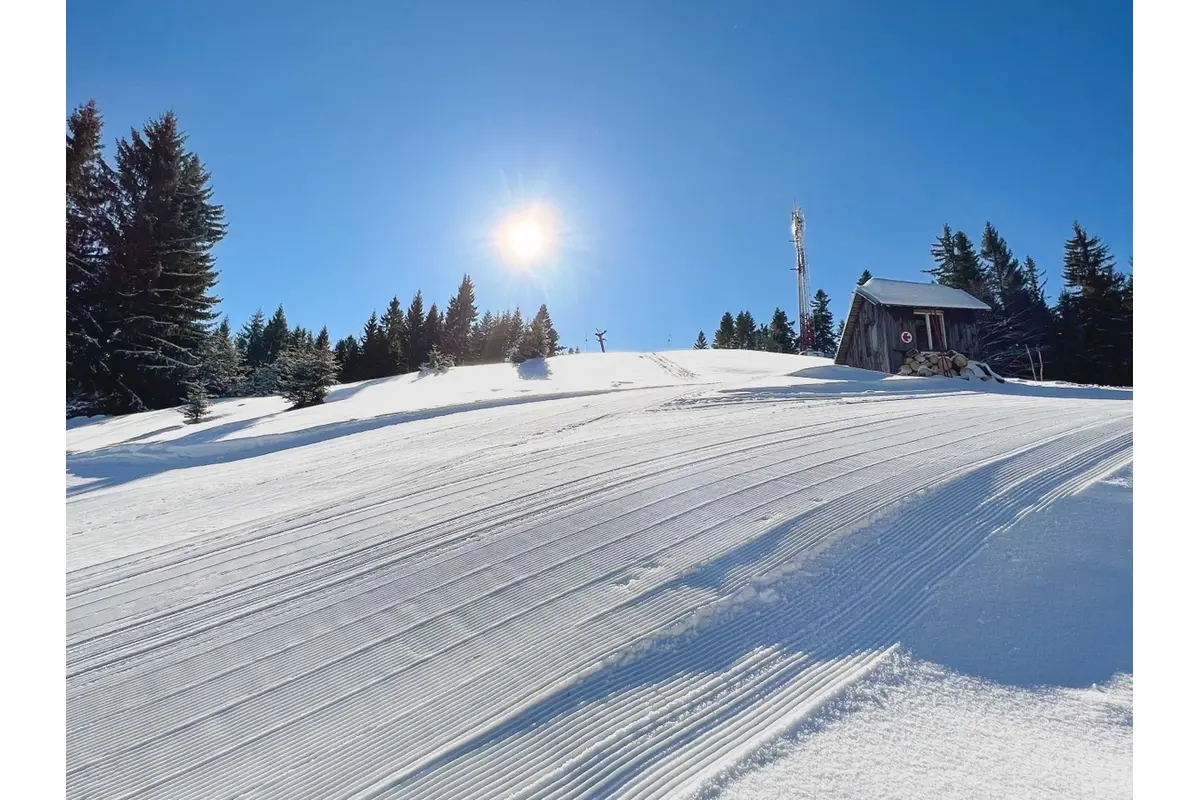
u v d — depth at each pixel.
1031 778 2.29
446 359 31.38
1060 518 4.65
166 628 3.84
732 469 6.31
